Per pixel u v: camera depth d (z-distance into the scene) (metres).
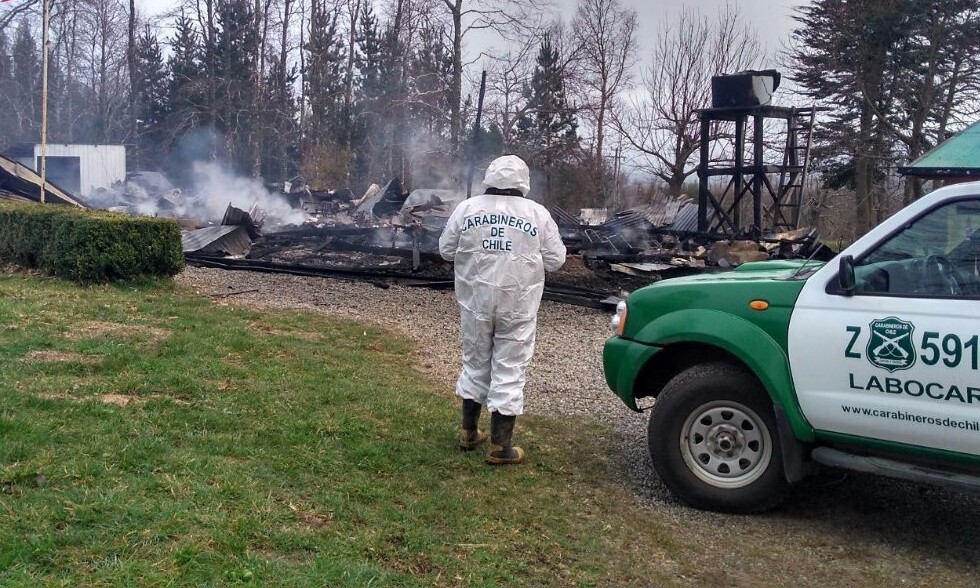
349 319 11.41
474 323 5.62
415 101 40.84
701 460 5.31
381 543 4.28
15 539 3.64
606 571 4.36
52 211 12.38
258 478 4.85
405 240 18.55
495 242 5.52
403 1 45.00
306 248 18.84
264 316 10.91
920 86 33.91
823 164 38.06
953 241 4.70
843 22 36.16
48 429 5.07
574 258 17.22
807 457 5.09
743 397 5.18
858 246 4.92
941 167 11.83
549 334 11.36
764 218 21.27
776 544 4.87
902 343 4.62
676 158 40.94
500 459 5.75
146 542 3.80
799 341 4.96
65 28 56.75
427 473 5.44
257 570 3.70
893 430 4.70
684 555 4.66
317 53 49.06
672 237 20.00
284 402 6.54
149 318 9.65
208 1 49.88
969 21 32.97
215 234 17.84
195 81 52.56
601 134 43.94
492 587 3.97
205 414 5.89
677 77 41.12
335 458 5.44
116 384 6.44
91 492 4.21
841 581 4.43
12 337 7.70
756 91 19.22
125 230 11.90
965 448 4.50
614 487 5.66
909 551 4.83
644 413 7.54
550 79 42.94
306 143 49.28
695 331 5.27
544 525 4.85
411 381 8.13
